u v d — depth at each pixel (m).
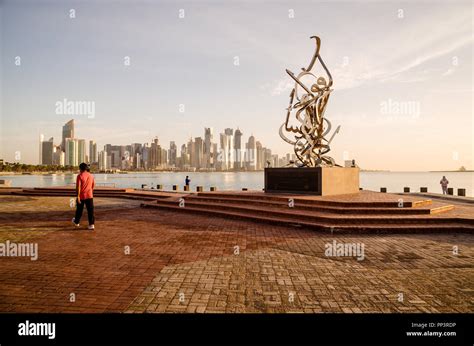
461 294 4.46
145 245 7.13
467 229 8.76
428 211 10.19
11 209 13.44
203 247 7.01
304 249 6.90
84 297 4.24
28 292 4.39
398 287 4.71
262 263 5.83
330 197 12.91
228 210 12.42
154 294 4.36
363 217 9.49
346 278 5.07
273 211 10.91
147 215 12.07
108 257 6.12
